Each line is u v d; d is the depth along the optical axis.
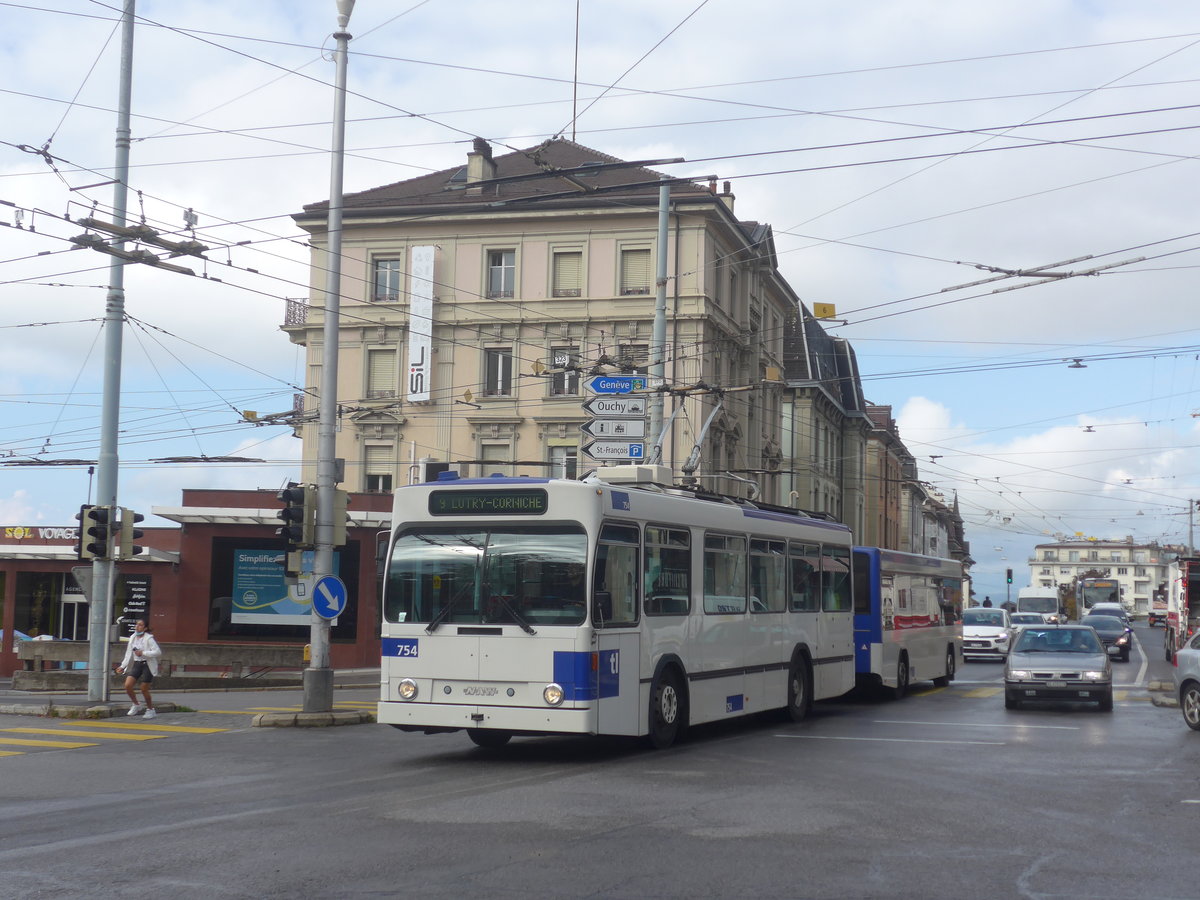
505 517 14.56
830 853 8.88
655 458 24.66
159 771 13.88
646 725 15.23
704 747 16.06
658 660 15.59
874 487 72.44
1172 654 44.50
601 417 24.64
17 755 15.62
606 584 14.42
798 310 59.31
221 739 17.59
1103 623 46.81
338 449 46.62
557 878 8.02
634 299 43.97
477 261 45.69
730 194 49.28
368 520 38.78
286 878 8.00
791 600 20.09
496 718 14.14
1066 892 7.73
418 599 14.71
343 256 47.06
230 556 39.97
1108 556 191.50
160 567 40.31
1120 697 26.16
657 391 24.56
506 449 45.00
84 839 9.42
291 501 20.08
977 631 44.31
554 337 44.84
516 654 14.13
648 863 8.49
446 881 7.92
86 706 22.08
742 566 18.39
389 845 9.10
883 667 24.41
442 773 13.41
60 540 44.78
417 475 44.88
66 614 41.91
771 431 53.62
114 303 23.44
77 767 14.31
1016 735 17.69
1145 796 11.73
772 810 10.77
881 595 24.55
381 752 15.70
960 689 28.95
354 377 46.69
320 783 12.66
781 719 20.02
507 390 45.28
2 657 41.97
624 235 44.38
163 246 19.62
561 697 13.91
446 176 48.56
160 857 8.69
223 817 10.43
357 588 39.16
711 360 44.66
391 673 14.68
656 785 12.36
